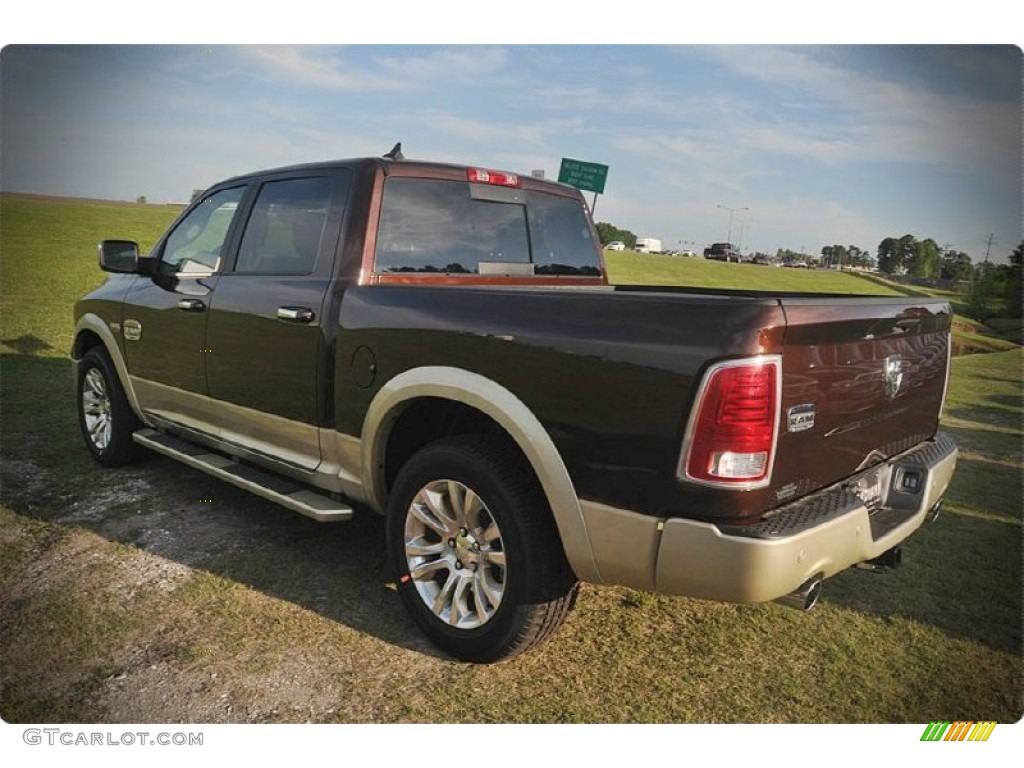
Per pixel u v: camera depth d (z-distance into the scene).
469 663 2.77
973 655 2.91
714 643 2.95
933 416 3.19
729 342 2.06
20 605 3.09
